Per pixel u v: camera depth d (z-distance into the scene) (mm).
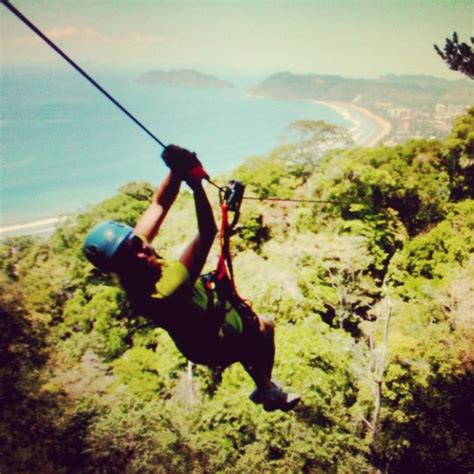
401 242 33375
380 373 18172
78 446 19797
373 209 34438
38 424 20734
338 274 26625
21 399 21938
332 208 35438
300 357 20000
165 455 18625
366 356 21031
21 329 26531
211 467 18141
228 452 18516
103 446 19172
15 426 20438
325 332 23016
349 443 18125
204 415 19922
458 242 28406
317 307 25453
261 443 18203
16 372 23672
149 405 21391
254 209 37125
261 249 36031
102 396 24766
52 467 18797
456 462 16578
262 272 26219
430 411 18469
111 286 35062
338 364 20297
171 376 25203
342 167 36094
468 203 34594
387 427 19188
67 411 21359
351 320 26641
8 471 18812
